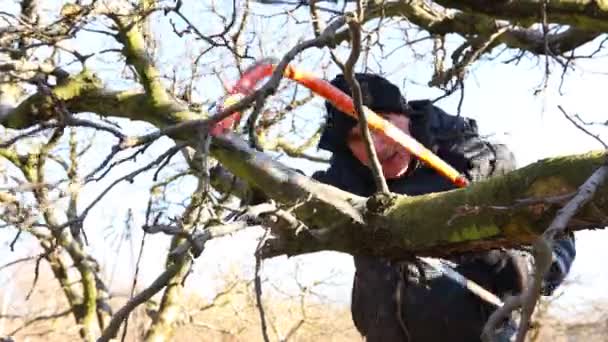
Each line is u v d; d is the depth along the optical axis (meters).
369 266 2.91
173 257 1.93
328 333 7.26
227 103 2.37
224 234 1.99
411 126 2.77
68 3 2.92
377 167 2.33
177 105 2.89
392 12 3.83
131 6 2.94
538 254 1.38
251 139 2.13
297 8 3.13
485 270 2.70
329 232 2.34
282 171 2.45
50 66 3.07
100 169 2.02
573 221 2.03
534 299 1.35
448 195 2.25
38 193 2.41
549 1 3.02
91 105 3.07
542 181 2.03
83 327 6.44
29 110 3.18
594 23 3.07
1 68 2.86
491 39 3.65
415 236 2.28
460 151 2.75
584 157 1.98
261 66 2.42
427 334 2.79
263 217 2.23
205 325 6.69
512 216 2.08
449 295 2.76
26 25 2.88
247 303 6.90
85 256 6.36
